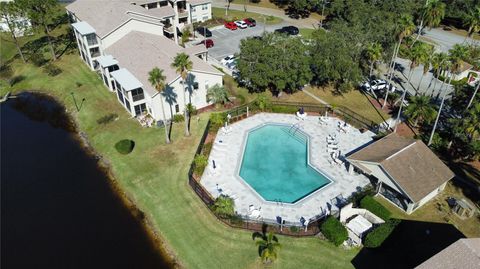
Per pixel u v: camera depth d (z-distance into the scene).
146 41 69.12
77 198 49.69
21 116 66.62
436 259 33.81
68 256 42.03
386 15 78.00
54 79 74.62
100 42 71.50
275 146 57.31
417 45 64.00
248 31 94.19
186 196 47.88
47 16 77.56
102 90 70.31
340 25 69.56
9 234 44.72
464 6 97.50
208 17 99.38
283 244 41.72
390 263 39.81
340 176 51.19
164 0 89.56
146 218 46.38
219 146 56.41
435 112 55.53
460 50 58.72
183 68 52.31
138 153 55.12
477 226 44.00
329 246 41.56
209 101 65.31
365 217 44.72
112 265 41.06
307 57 64.44
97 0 81.31
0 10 74.50
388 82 70.88
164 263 41.31
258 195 48.09
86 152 57.66
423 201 46.66
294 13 106.88
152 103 59.00
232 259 40.53
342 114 63.72
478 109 50.88
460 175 51.41
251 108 64.62
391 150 49.12
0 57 82.81
